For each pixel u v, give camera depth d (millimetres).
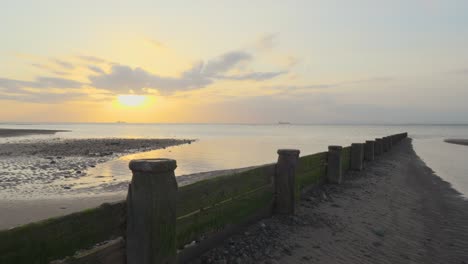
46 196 11555
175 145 41906
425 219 6762
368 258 4641
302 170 7395
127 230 2838
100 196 11547
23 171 17531
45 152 28594
